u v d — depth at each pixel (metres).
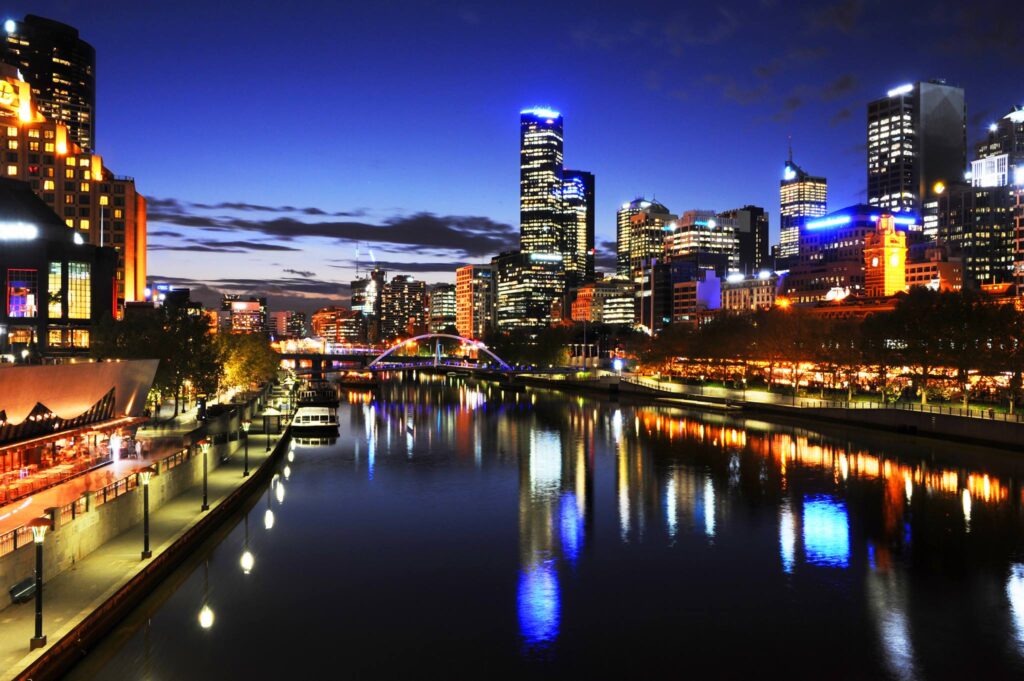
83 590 41.31
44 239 168.25
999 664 39.75
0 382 56.72
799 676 38.56
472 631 43.94
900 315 128.75
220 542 60.62
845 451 106.12
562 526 66.94
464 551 59.41
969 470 90.06
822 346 153.88
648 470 94.31
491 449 112.81
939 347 118.75
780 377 193.38
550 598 49.25
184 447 77.00
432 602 48.38
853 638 42.97
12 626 36.31
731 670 39.19
